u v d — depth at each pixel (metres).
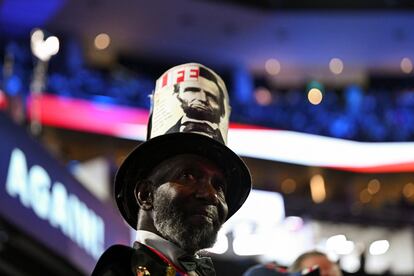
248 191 2.37
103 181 9.88
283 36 26.44
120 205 2.30
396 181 23.53
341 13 25.52
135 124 20.59
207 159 2.25
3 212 5.70
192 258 2.15
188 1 23.98
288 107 23.86
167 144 2.24
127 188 2.28
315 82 26.78
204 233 2.12
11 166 5.88
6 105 11.65
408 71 28.12
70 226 6.86
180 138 2.23
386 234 17.80
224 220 2.21
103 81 21.56
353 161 23.14
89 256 7.24
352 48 27.09
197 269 2.17
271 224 16.09
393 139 23.41
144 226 2.19
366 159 23.23
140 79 24.22
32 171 6.22
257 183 22.28
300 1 25.48
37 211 6.23
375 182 23.55
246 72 27.62
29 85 16.45
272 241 15.63
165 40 25.91
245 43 26.69
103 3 23.30
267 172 22.48
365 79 28.22
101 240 7.66
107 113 20.27
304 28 26.06
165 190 2.16
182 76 2.37
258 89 28.56
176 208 2.13
